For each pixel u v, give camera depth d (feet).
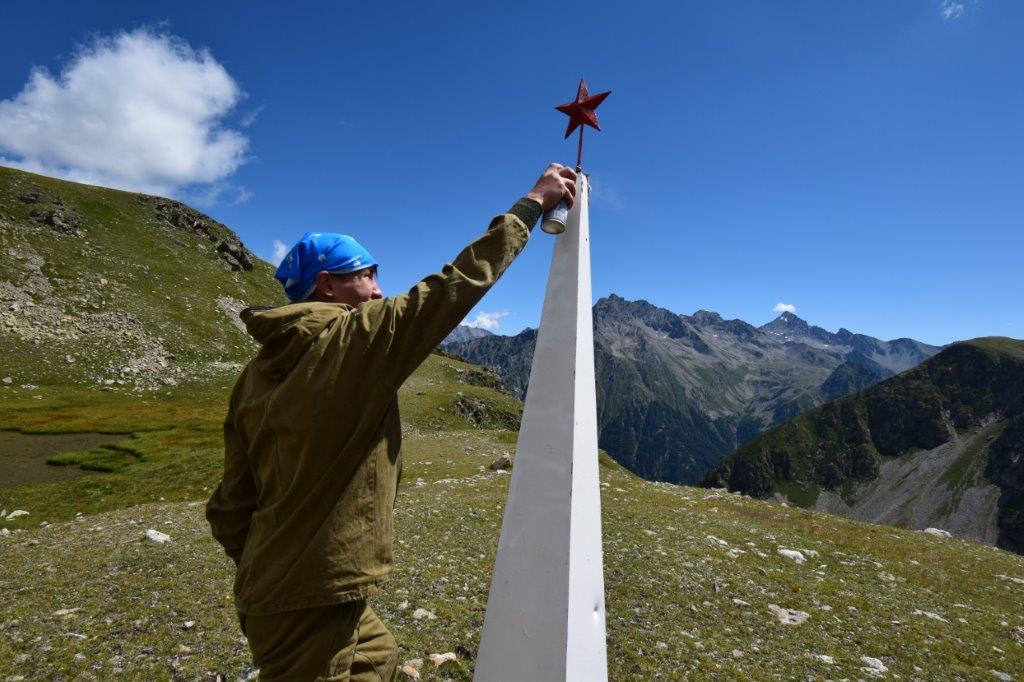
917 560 44.19
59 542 41.55
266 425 7.27
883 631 28.04
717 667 22.26
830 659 24.09
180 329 259.80
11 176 305.32
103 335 229.25
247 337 280.51
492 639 9.20
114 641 22.33
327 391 6.84
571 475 9.12
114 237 306.76
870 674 23.07
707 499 64.75
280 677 7.22
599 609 9.25
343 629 7.31
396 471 8.01
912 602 33.50
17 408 167.22
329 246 8.73
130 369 214.48
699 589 31.50
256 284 351.05
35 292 235.20
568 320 10.16
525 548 9.26
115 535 43.45
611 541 40.37
